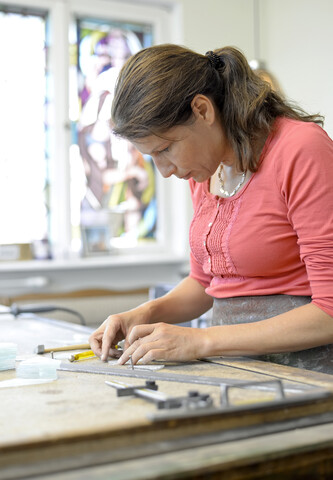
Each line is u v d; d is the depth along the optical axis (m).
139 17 4.23
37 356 1.29
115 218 4.12
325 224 1.07
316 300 1.08
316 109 4.00
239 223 1.21
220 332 1.13
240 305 1.28
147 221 4.36
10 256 3.86
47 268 3.81
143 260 4.05
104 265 3.95
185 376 1.00
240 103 1.16
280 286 1.22
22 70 3.96
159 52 1.14
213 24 4.31
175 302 1.45
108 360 1.23
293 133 1.13
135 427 0.70
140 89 1.10
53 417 0.76
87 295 3.82
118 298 3.71
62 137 4.04
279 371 1.05
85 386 0.96
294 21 4.14
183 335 1.14
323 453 0.73
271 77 1.84
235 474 0.68
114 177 4.25
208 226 1.28
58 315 3.40
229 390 0.90
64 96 4.04
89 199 4.17
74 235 4.12
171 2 4.21
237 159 1.20
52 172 4.05
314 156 1.08
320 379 0.97
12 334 1.66
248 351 1.11
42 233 4.03
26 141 3.98
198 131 1.15
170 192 4.41
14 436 0.67
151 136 1.11
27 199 3.98
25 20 3.96
